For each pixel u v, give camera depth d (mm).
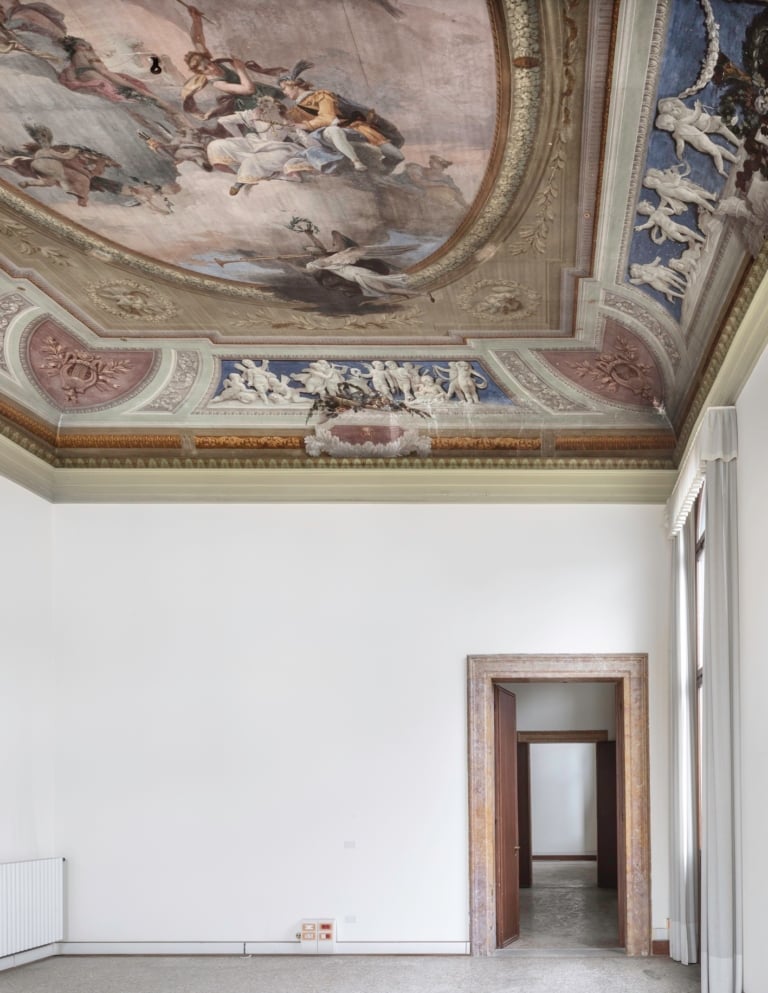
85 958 13812
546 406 14547
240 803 14297
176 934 14047
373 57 7754
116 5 7316
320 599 14719
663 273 10672
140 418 14898
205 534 14914
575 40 7457
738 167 8070
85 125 8773
